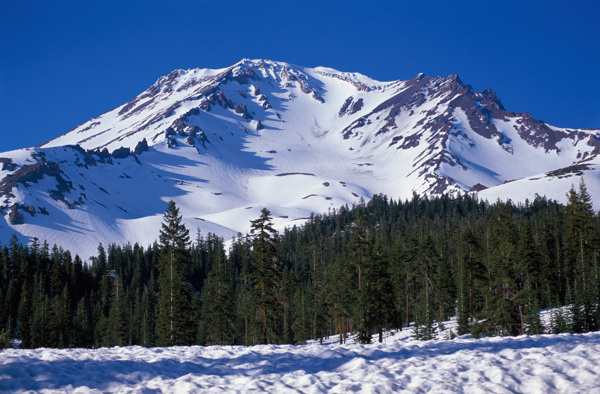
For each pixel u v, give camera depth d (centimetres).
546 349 1571
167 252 4647
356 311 5422
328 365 1535
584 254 6494
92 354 1845
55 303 8244
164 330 4559
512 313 4206
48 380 1391
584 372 1323
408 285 6988
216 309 6022
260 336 4650
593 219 6725
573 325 4431
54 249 13250
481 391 1242
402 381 1330
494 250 6312
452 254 9738
